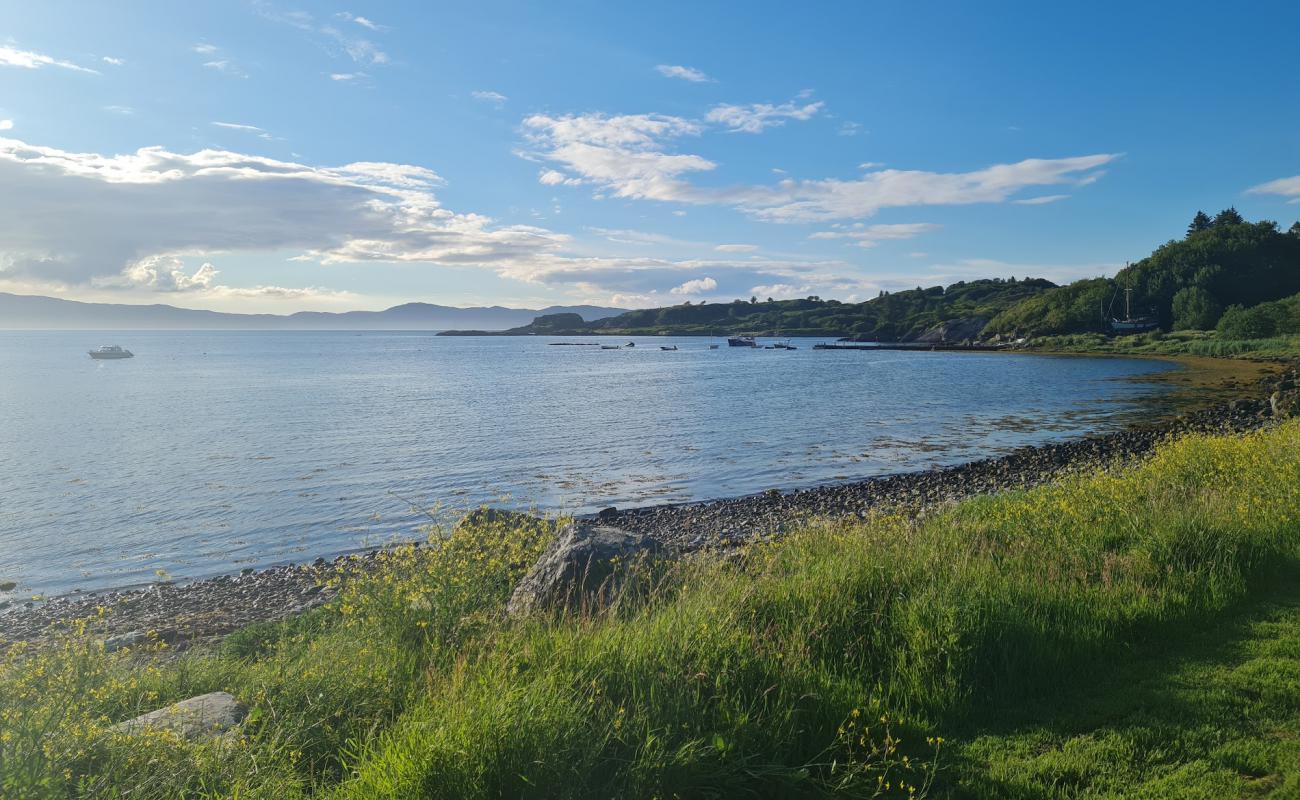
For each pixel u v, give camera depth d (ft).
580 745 13.85
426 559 25.43
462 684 16.01
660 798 13.23
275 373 286.66
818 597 21.18
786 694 16.58
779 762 15.01
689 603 20.33
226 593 45.75
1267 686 17.83
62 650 19.36
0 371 304.50
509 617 22.67
